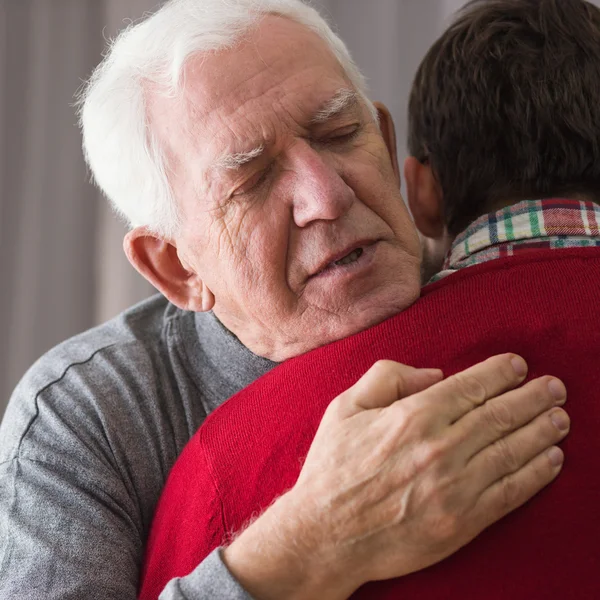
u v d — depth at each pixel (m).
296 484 0.97
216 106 1.14
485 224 1.14
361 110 1.23
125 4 2.89
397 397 0.98
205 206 1.17
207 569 0.98
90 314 2.95
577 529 0.91
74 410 1.34
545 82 1.13
